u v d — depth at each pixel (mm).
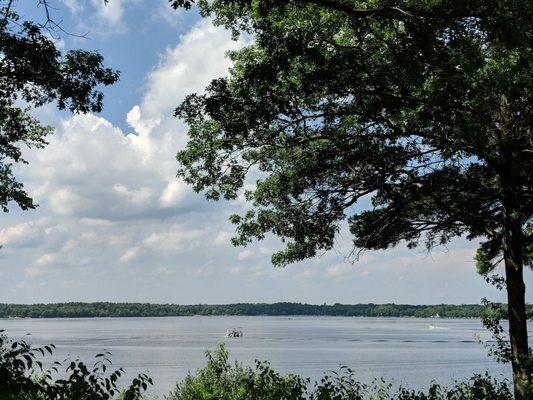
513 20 8961
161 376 60406
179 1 8656
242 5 9711
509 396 12602
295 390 10094
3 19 11031
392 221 15539
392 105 12555
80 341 151375
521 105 13445
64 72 12375
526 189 14492
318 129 15062
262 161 16203
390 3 9953
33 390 6863
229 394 13602
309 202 16188
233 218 16891
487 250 16703
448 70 10383
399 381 53906
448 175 13812
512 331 13961
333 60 11867
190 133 15133
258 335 196250
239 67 13141
